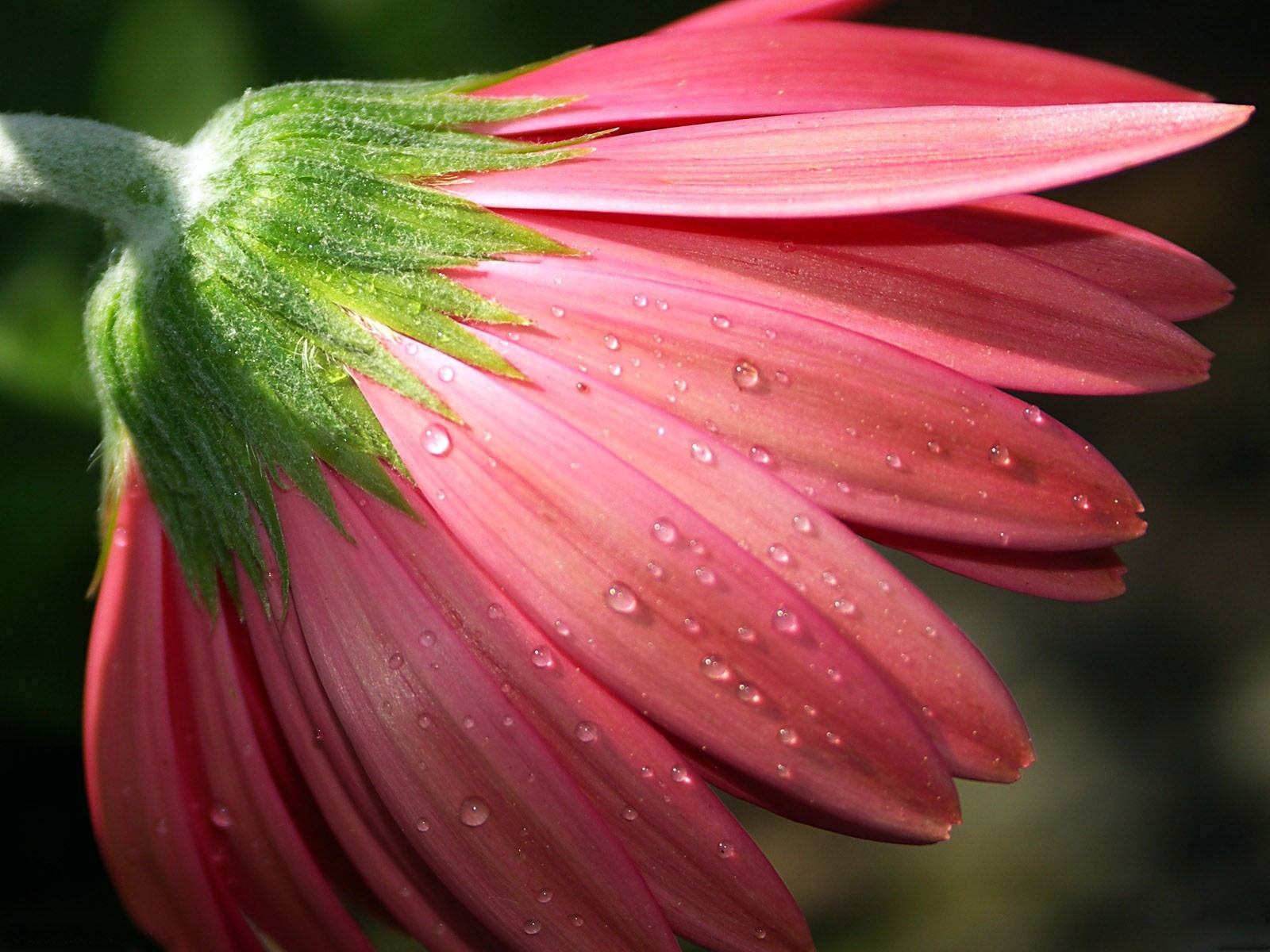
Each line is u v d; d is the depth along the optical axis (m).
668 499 0.21
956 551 0.22
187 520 0.23
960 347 0.22
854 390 0.22
